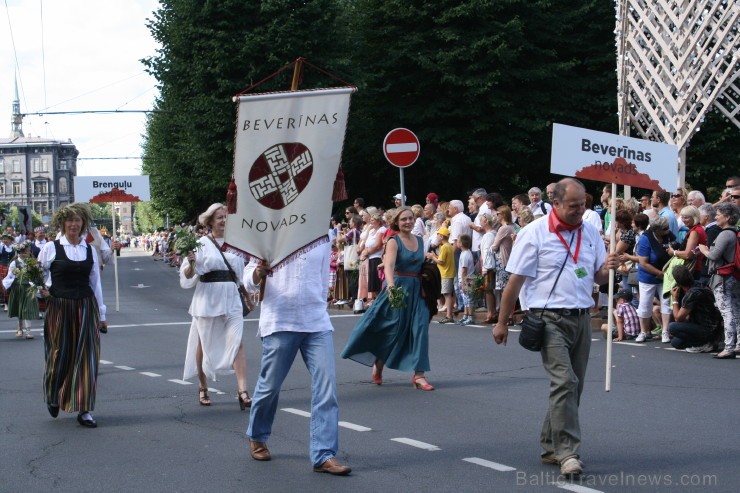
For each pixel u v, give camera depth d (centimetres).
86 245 820
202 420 805
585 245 612
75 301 795
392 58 2997
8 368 1152
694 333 1165
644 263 1265
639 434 718
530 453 662
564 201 604
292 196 613
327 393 620
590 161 862
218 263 861
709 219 1212
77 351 789
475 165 2992
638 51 1717
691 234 1188
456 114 2928
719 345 1166
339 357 1196
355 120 3094
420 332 944
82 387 778
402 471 617
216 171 3075
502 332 621
